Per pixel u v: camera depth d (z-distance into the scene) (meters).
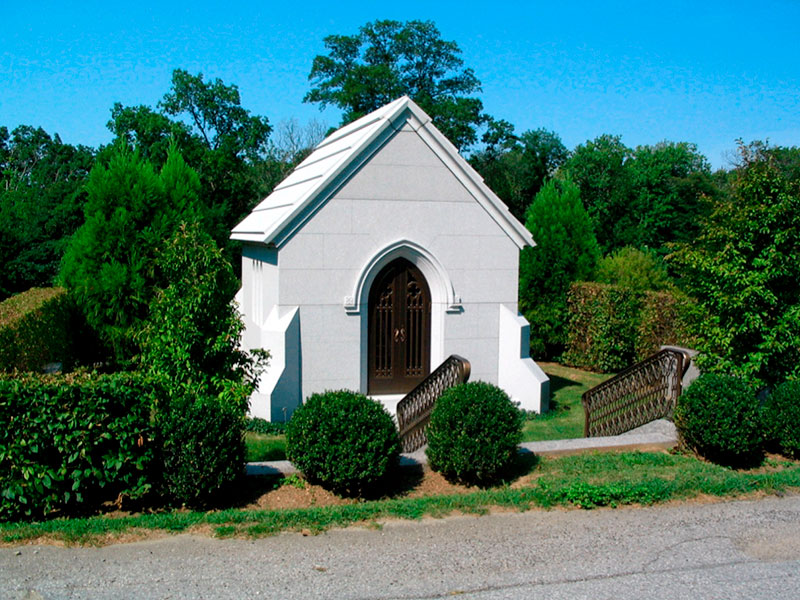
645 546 7.23
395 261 15.53
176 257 9.17
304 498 8.55
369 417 8.59
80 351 18.30
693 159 53.59
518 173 51.69
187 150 39.16
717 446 9.86
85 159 53.94
